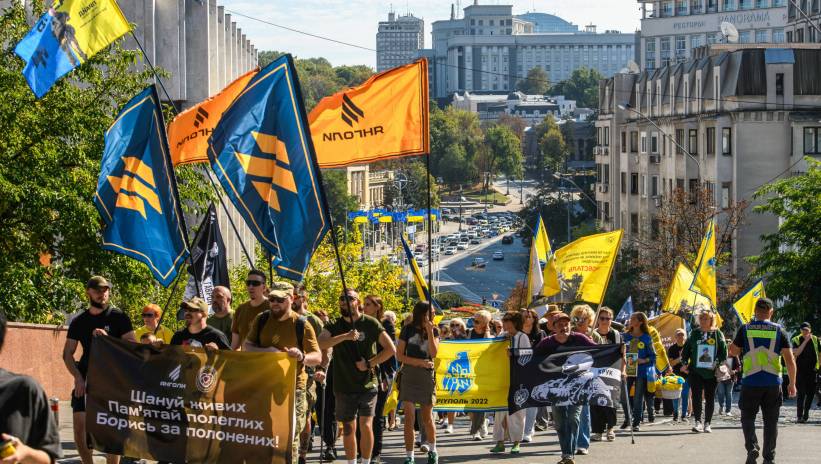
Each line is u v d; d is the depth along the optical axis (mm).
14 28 35406
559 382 23625
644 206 146625
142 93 21000
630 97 158500
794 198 71375
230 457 17141
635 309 118500
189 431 17141
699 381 30125
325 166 24141
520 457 24406
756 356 21578
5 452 8953
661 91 141625
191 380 17125
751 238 114312
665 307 45438
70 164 35281
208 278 26422
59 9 23422
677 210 100625
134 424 17297
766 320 21750
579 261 31891
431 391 22031
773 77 115938
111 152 21109
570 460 22766
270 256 20266
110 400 17312
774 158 115562
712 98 122312
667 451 24953
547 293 32531
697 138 124938
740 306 43562
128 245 21203
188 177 39438
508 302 124750
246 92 20172
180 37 66125
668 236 102812
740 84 115938
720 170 117250
